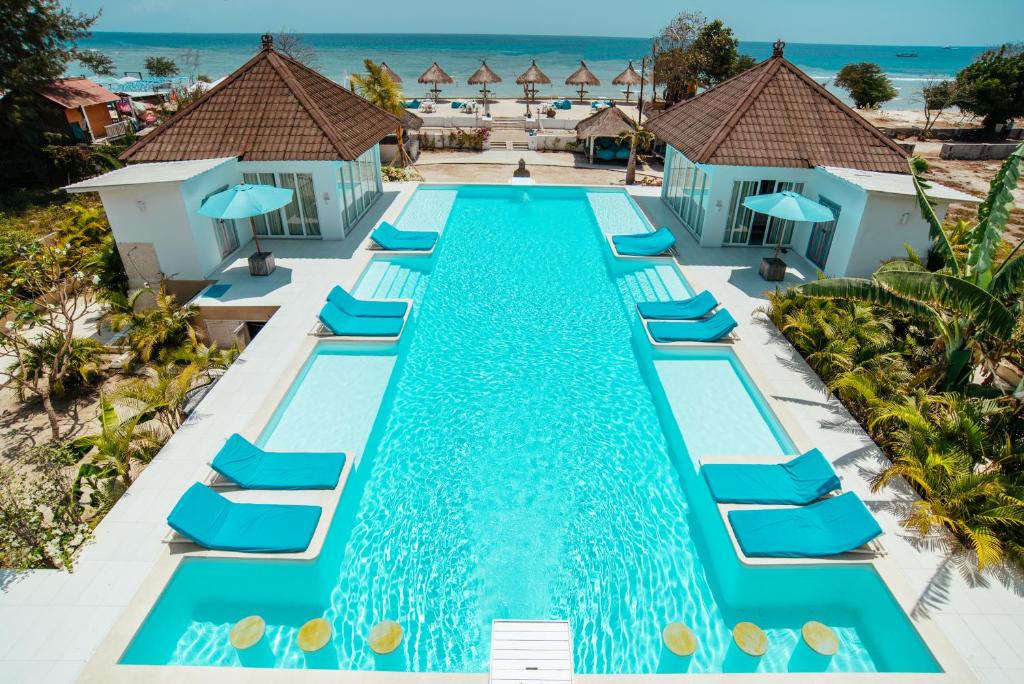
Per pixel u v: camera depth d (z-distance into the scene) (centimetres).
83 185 1505
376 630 795
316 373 1320
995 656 729
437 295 1752
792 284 1683
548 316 1652
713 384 1290
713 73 5012
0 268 1406
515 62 12950
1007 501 846
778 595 870
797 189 1848
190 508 860
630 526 1000
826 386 1238
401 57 14075
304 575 861
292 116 1864
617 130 3266
